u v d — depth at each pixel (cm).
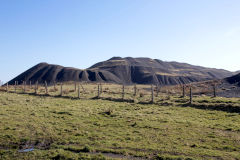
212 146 1376
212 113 2405
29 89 5603
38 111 2575
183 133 1681
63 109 2730
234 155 1193
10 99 3562
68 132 1717
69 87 6144
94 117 2328
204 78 18912
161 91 5019
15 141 1495
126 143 1430
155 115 2392
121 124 2006
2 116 2212
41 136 1603
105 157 1161
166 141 1479
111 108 2880
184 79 17525
